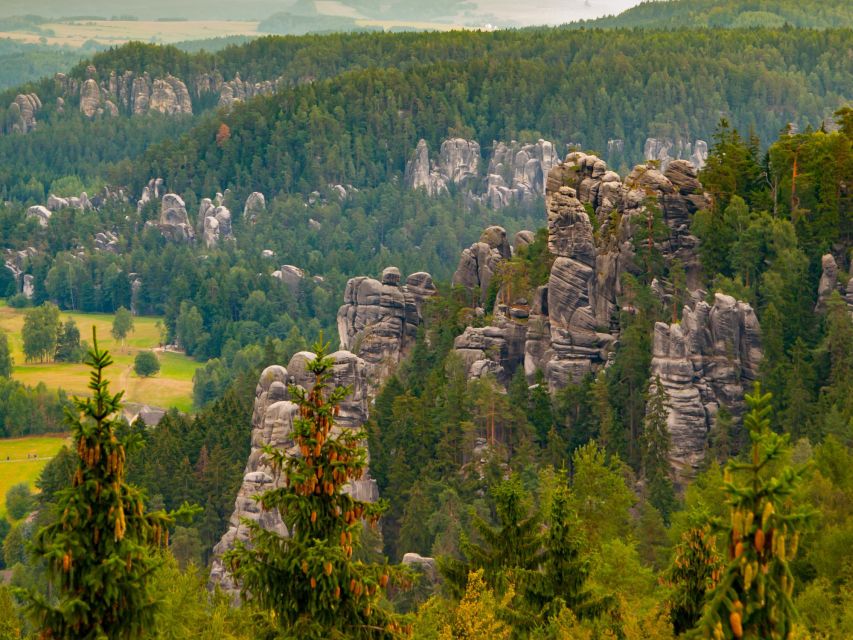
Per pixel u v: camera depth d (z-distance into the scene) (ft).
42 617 197.47
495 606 323.78
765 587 184.34
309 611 225.35
